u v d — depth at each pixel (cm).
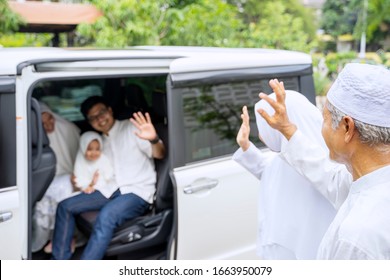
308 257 203
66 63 243
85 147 318
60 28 784
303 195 203
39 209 308
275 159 217
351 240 126
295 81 322
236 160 235
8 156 219
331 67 1515
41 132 253
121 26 788
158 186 310
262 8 1603
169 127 268
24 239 227
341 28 2942
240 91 301
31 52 253
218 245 290
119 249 290
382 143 132
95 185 313
